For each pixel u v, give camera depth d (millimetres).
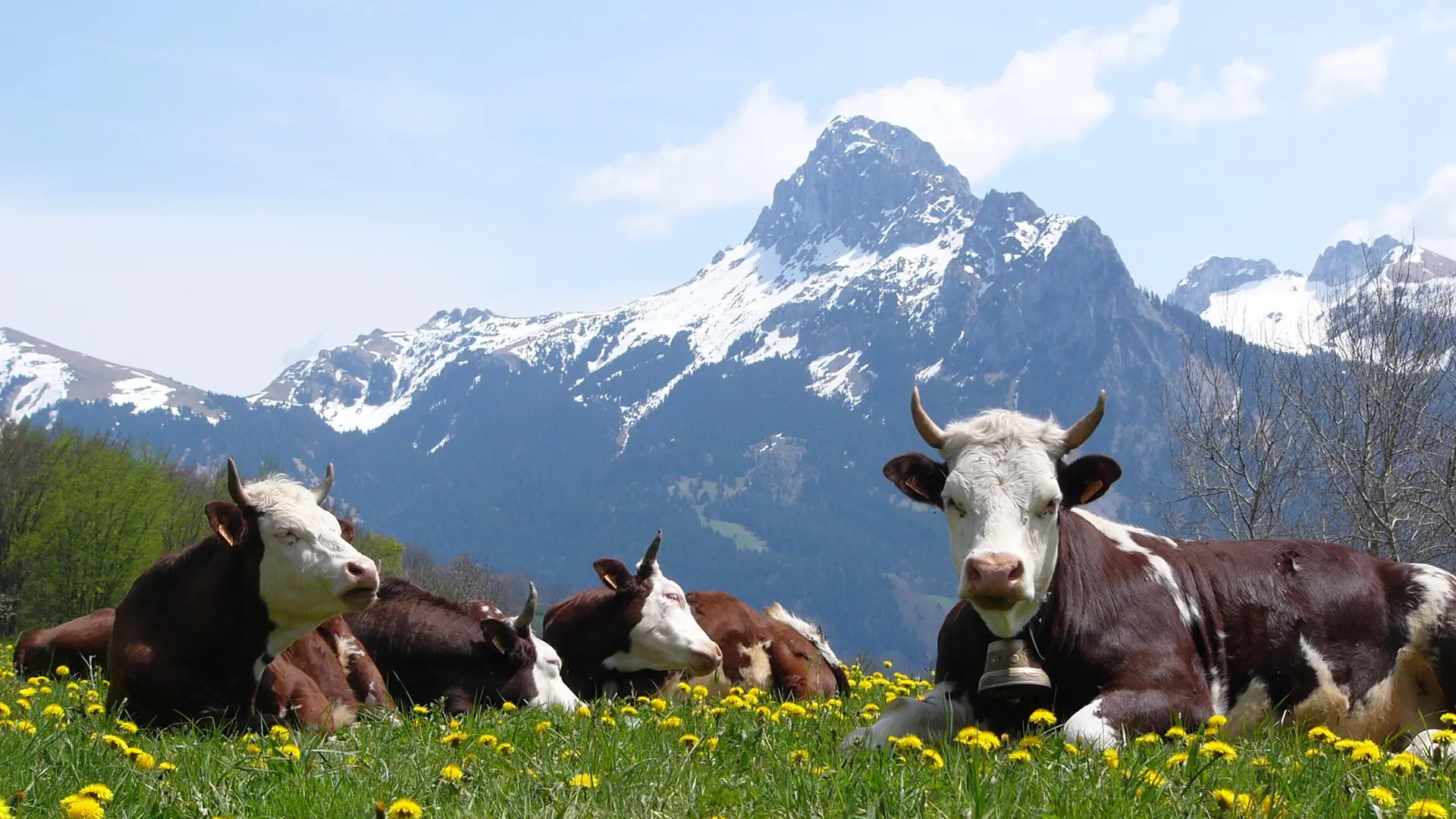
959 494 8578
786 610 16203
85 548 63719
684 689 14188
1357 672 9352
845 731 9039
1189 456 30906
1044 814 5402
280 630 9617
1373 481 28156
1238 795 5512
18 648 14492
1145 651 8672
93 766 6359
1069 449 8859
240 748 7324
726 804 5863
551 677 12711
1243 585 9383
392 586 12797
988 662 8578
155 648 9438
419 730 8547
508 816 5547
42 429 74750
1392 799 5531
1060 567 8695
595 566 14156
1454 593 9453
